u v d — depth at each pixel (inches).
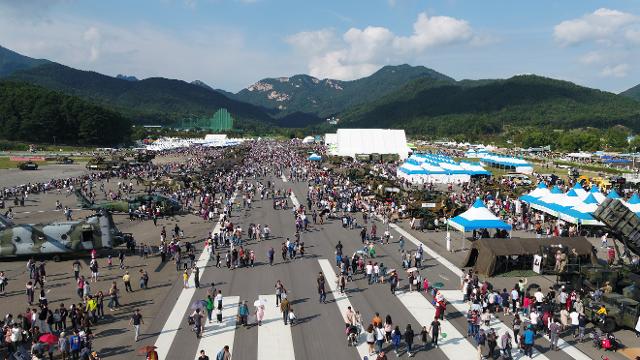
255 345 941.8
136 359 879.1
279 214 2353.6
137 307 1140.5
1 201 2524.6
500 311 1115.3
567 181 3506.4
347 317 960.3
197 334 972.6
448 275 1386.6
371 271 1322.6
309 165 4793.3
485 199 2536.9
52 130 7687.0
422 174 3447.3
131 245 1648.6
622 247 1705.2
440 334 989.8
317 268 1457.9
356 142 5580.7
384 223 2133.4
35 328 893.2
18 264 1507.1
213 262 1525.6
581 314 974.4
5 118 7716.5
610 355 895.1
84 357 833.5
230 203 2479.1
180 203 2507.4
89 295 1110.4
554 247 1322.6
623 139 7864.2
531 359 882.1
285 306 1039.6
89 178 3607.3
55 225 1542.8
